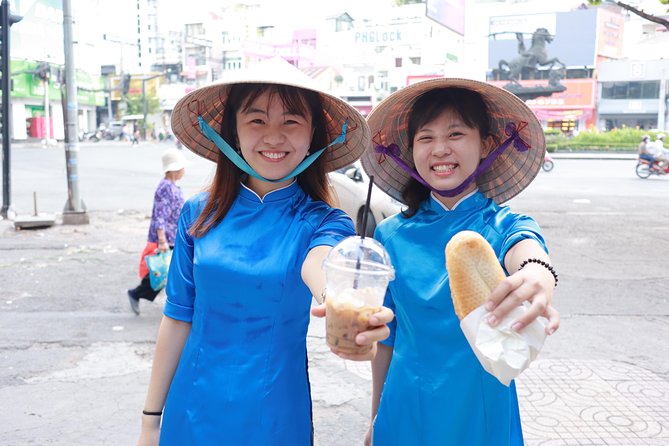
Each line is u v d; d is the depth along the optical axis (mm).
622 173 23172
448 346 1745
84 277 7156
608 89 49438
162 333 1952
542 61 50312
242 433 1704
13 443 3367
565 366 4484
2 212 11727
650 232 10367
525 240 1614
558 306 6074
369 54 62906
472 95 1821
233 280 1745
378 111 1955
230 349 1755
